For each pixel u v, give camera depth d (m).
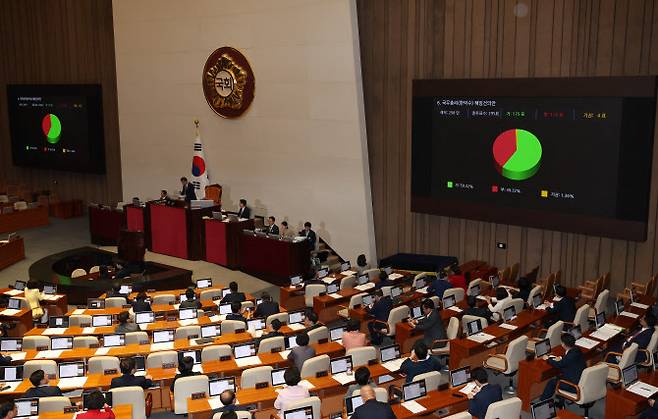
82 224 24.00
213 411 8.67
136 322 12.66
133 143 22.98
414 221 17.75
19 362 10.65
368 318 13.26
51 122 24.83
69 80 24.89
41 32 25.19
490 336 11.33
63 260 18.05
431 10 16.58
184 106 21.59
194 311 12.89
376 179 18.23
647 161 13.73
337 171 18.48
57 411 8.76
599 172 14.30
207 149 21.28
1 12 25.95
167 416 10.13
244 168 20.52
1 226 22.23
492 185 15.91
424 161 16.92
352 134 17.97
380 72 17.70
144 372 10.27
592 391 9.40
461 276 14.36
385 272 14.77
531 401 10.24
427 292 14.10
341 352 10.91
